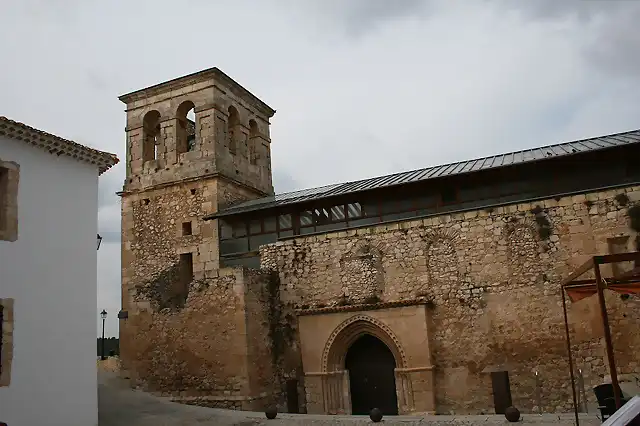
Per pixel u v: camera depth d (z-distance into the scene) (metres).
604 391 13.40
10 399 13.16
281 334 22.00
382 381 20.52
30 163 14.68
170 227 26.66
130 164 28.47
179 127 28.25
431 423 15.19
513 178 20.59
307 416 17.66
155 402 20.48
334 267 21.59
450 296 19.66
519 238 19.12
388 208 22.12
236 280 21.22
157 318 23.92
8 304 13.48
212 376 21.14
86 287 15.67
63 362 14.61
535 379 18.08
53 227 15.02
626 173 19.22
